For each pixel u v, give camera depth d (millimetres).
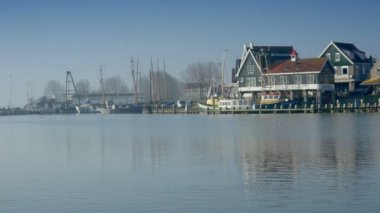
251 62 139250
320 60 130125
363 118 98000
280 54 143875
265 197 27938
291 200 27125
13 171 39438
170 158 44625
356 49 140750
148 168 39125
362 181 31203
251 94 140500
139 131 84375
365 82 126312
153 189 30875
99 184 32969
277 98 130500
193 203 27266
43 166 42031
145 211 26094
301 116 112625
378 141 54031
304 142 54875
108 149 54438
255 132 71938
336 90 135125
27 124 136625
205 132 75750
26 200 28922
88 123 129250
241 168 37469
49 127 113750
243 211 25469
